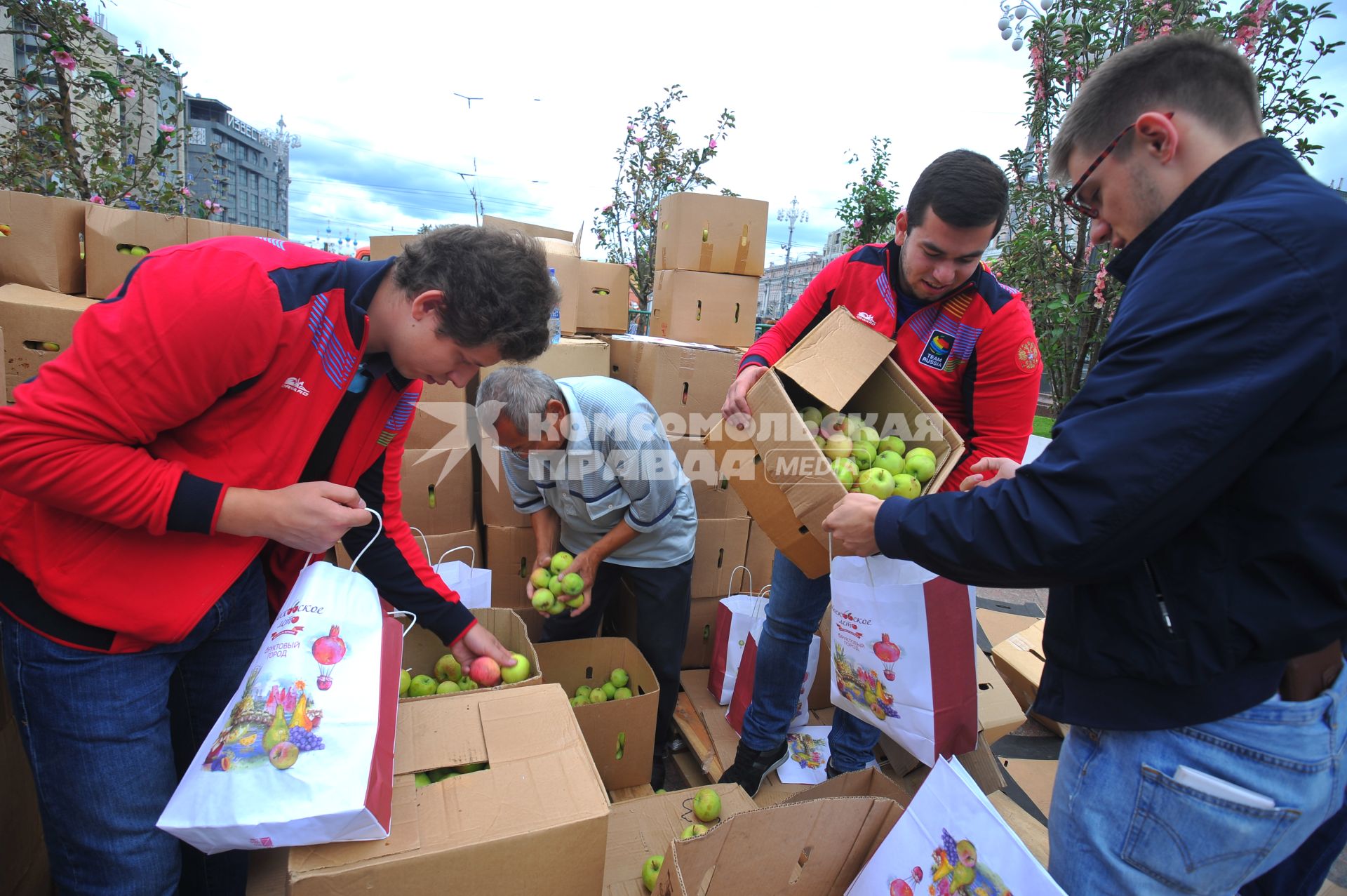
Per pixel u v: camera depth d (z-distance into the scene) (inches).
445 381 54.5
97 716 46.9
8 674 47.2
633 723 89.8
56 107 163.9
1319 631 36.0
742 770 91.4
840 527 55.6
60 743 47.0
